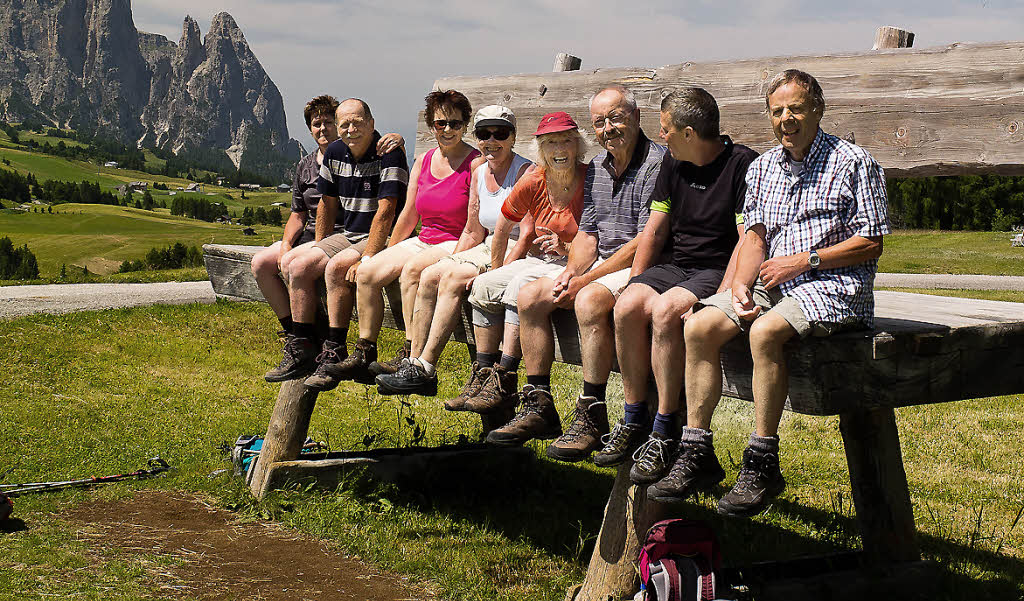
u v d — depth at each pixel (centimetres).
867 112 529
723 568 495
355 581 520
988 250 3806
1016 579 551
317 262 602
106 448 825
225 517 636
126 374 1142
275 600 484
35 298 1592
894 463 529
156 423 930
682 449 372
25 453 793
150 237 15775
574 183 484
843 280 353
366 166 602
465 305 520
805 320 343
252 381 1176
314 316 621
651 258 425
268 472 663
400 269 562
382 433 913
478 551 569
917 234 4706
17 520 602
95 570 513
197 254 11931
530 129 719
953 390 374
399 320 575
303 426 682
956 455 872
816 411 348
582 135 481
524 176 504
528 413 451
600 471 787
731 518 654
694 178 409
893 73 522
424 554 561
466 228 555
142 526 606
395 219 627
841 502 691
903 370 359
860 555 535
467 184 565
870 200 352
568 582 523
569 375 1187
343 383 1171
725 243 407
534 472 732
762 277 359
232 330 1433
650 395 414
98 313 1447
